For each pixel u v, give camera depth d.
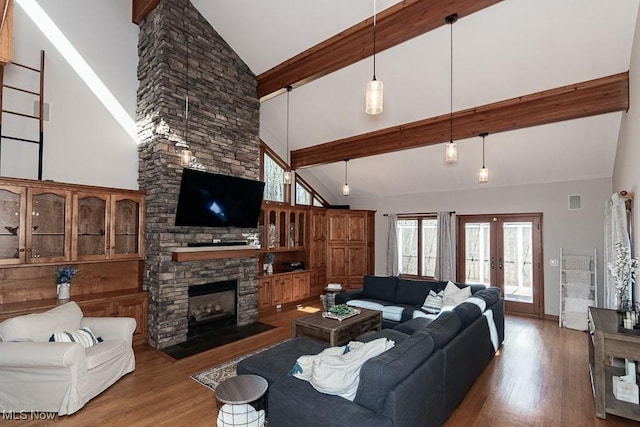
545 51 3.73
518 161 5.87
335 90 5.34
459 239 7.24
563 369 3.78
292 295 6.92
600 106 3.89
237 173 5.27
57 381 2.76
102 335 3.47
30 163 3.89
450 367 2.70
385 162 7.09
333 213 8.04
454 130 5.04
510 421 2.74
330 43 4.29
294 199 7.59
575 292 5.69
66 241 3.85
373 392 1.94
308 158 7.15
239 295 5.29
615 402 2.84
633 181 3.58
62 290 3.85
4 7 1.75
